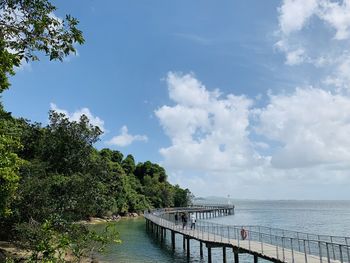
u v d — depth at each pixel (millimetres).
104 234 14914
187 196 142750
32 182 30078
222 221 99562
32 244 21391
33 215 29516
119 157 130125
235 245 27703
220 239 32031
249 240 27156
